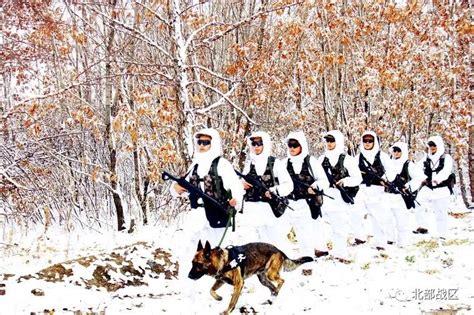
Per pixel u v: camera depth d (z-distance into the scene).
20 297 6.95
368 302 7.05
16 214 12.95
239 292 6.55
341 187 10.06
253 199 8.79
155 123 12.16
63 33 12.55
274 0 14.38
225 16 15.52
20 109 12.24
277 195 8.73
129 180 15.94
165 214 14.47
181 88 11.17
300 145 9.66
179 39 11.16
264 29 14.77
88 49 14.48
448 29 16.80
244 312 6.77
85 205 15.33
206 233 7.43
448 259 9.42
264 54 13.93
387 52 16.44
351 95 17.69
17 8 13.70
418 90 17.06
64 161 14.56
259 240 8.97
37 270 8.16
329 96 17.78
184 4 14.20
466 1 18.27
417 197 13.08
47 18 12.52
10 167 12.61
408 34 16.17
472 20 17.36
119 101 13.60
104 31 13.92
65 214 14.07
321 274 8.85
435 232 13.47
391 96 17.16
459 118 17.50
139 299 7.46
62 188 14.30
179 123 11.84
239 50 13.12
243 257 6.64
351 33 16.16
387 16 15.57
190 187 7.30
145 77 13.48
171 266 9.12
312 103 17.66
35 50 14.89
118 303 7.16
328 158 10.48
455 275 8.41
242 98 15.08
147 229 13.52
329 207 10.07
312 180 9.59
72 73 14.30
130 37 13.16
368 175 11.44
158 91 12.45
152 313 6.64
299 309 6.84
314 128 18.88
